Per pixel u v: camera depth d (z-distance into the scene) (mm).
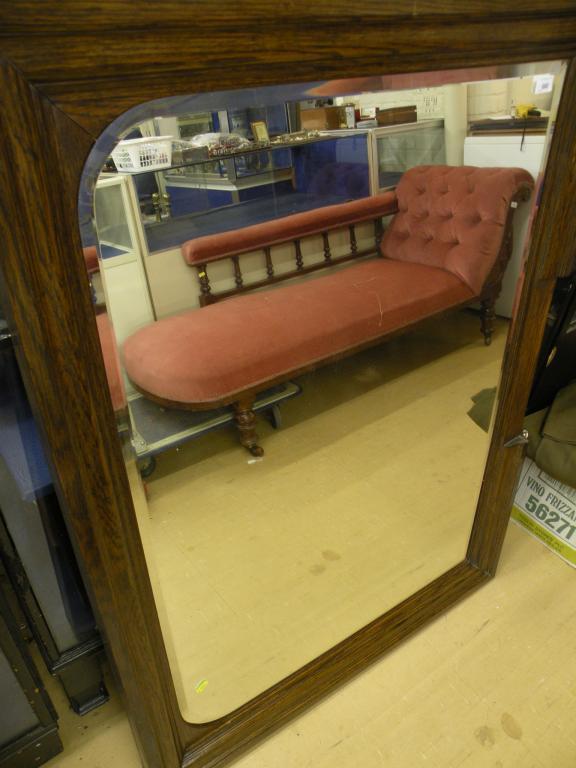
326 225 945
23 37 467
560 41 765
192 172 752
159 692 856
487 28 710
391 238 1000
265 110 793
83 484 661
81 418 627
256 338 926
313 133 842
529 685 1045
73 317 581
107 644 815
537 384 1281
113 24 500
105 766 971
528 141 867
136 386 777
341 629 1114
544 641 1117
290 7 577
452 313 1048
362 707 1026
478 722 994
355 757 955
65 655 957
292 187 868
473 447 1146
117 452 674
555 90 802
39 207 524
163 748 909
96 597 734
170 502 914
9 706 890
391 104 882
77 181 540
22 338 561
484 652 1103
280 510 1071
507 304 987
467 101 900
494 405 1053
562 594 1206
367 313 1039
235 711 993
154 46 529
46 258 544
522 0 711
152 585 787
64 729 1030
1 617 809
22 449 802
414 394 1135
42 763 976
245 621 1046
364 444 1148
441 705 1021
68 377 601
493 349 1041
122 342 766
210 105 602
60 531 871
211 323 877
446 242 1023
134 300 761
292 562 1100
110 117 538
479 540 1199
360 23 625
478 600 1200
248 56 581
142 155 697
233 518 996
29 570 871
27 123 494
